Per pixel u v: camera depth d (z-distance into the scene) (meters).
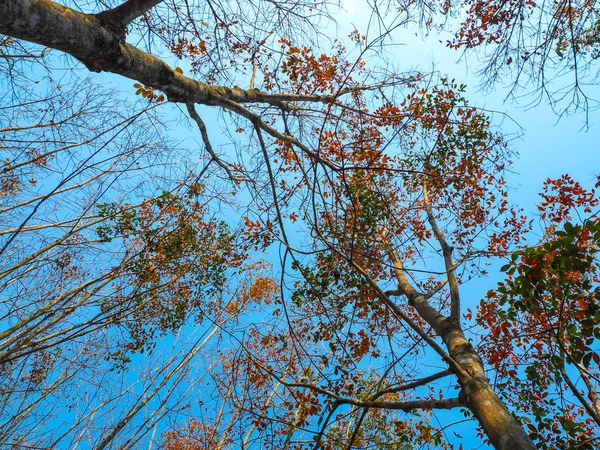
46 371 8.21
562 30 5.37
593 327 3.73
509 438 2.78
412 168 7.89
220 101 4.01
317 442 4.31
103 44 2.60
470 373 3.54
